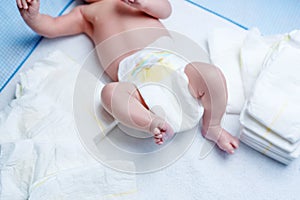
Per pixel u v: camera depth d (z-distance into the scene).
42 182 1.03
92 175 1.08
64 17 1.35
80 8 1.36
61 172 1.06
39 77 1.26
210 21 1.41
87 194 1.08
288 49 1.16
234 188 1.14
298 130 1.08
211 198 1.13
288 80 1.12
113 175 1.10
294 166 1.18
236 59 1.28
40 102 1.18
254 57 1.23
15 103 1.18
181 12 1.42
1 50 1.37
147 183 1.14
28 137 1.12
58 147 1.10
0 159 1.08
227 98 1.14
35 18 1.28
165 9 1.25
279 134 1.09
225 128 1.23
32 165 1.08
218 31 1.34
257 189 1.15
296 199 1.14
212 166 1.17
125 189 1.11
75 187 1.06
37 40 1.38
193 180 1.14
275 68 1.14
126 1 1.20
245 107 1.14
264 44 1.25
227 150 1.17
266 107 1.10
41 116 1.16
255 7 1.45
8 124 1.14
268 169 1.17
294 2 1.45
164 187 1.14
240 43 1.31
